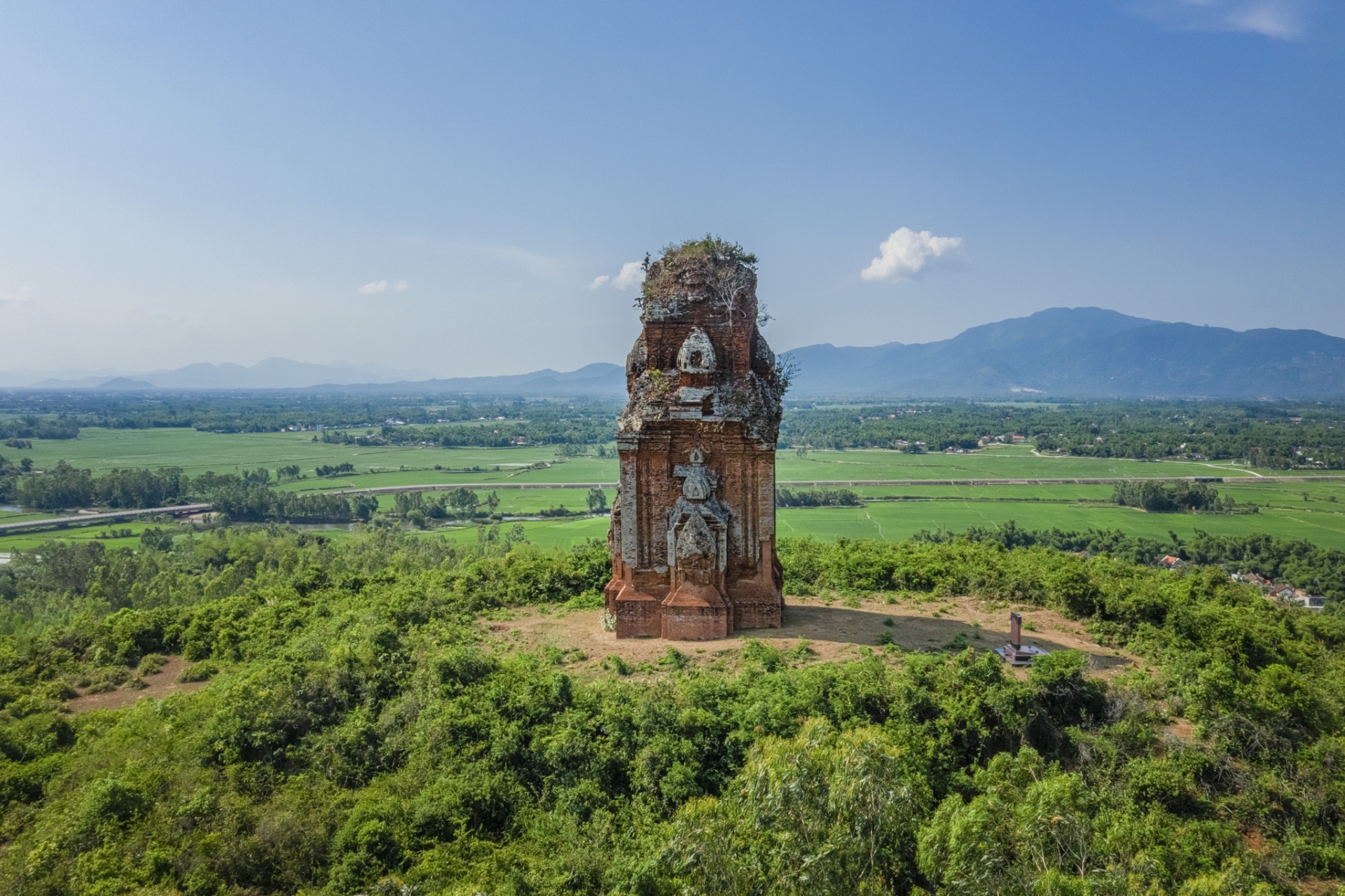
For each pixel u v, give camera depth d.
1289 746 19.22
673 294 25.88
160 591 61.75
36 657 28.38
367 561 66.62
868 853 13.65
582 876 16.22
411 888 16.02
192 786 18.98
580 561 34.72
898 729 19.05
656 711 19.80
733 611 26.23
